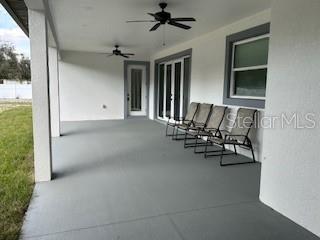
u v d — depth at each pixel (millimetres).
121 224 2367
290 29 2432
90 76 9391
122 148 5340
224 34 5500
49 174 3416
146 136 6703
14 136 6488
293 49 2410
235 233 2254
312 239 2176
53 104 6387
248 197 2998
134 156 4727
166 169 4000
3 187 3168
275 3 2590
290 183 2486
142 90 10328
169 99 8602
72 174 3693
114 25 5422
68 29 5801
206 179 3580
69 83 9180
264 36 4598
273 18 2619
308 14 2252
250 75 5023
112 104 9789
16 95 14266
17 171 3793
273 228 2340
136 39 6875
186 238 2168
